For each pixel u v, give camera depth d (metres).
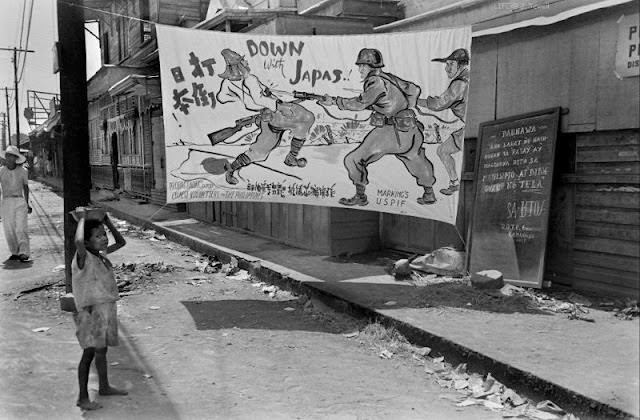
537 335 5.11
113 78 20.44
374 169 7.06
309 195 7.09
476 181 7.25
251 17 10.88
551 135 6.42
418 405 4.21
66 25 6.57
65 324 6.20
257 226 11.26
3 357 5.17
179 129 6.74
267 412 4.05
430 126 6.93
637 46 5.62
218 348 5.43
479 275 6.65
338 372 4.85
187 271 8.95
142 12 17.88
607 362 4.44
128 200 19.78
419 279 7.32
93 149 29.77
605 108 5.93
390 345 5.45
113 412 4.03
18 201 9.81
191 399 4.27
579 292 6.30
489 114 7.27
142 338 5.71
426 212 7.04
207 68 6.78
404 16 9.21
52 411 4.05
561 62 6.37
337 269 8.02
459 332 5.22
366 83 6.96
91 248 4.32
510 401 4.22
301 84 6.97
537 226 6.48
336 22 9.11
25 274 8.77
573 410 3.93
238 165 6.93
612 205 5.98
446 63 6.79
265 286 7.88
